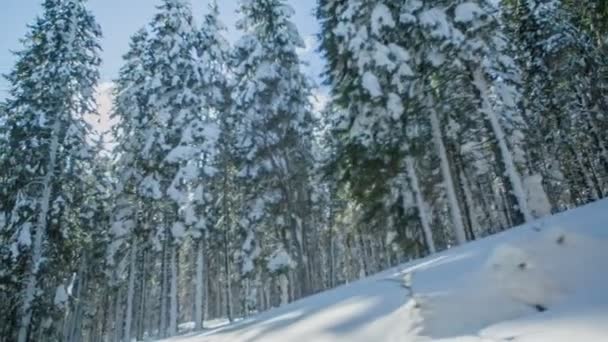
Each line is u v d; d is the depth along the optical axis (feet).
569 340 12.44
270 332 23.38
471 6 51.47
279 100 75.87
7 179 68.08
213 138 75.41
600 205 24.89
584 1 54.03
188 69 80.94
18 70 73.10
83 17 77.05
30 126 69.05
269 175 76.33
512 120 72.79
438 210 83.25
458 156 68.80
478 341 14.10
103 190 95.40
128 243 94.73
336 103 60.39
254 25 82.48
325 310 23.45
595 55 73.82
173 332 72.74
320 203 102.47
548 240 18.67
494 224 109.70
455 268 21.43
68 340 109.19
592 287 15.52
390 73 53.57
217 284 143.54
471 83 53.93
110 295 126.11
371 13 56.44
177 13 84.38
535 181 66.54
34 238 68.08
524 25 81.25
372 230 72.69
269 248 84.74
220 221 98.63
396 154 55.06
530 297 16.26
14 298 64.28
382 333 17.08
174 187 72.49
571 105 81.15
